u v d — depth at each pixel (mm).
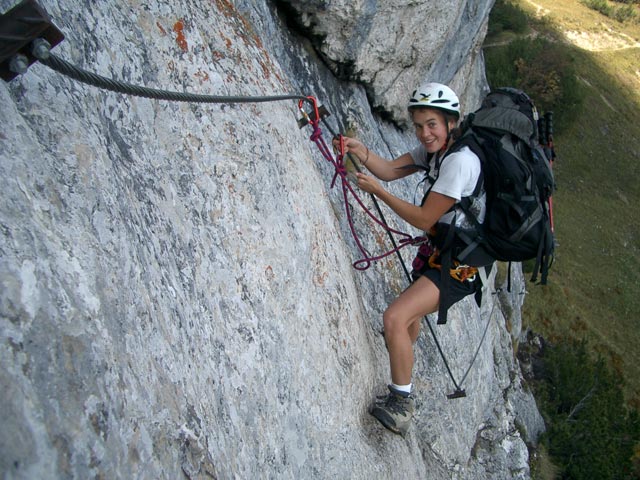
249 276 2799
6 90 1711
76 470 1403
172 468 1813
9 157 1602
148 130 2492
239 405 2471
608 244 25953
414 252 5809
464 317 7285
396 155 6578
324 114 3510
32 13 1564
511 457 9070
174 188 2525
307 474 2920
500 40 35844
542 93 29906
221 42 3174
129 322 1826
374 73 5879
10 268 1429
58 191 1738
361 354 3803
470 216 3355
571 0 43281
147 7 2727
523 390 12164
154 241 2229
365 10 5195
